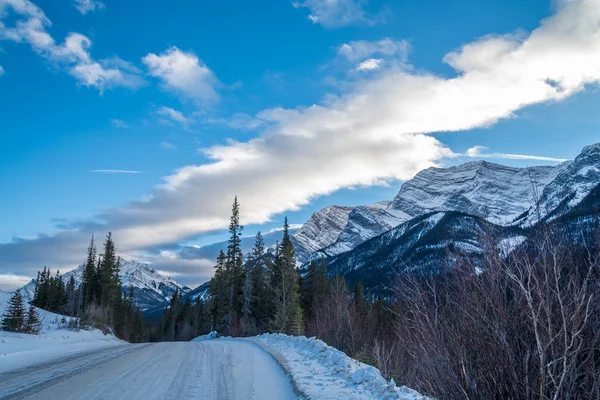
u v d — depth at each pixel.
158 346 17.62
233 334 46.09
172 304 90.94
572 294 3.80
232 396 6.94
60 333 23.39
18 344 14.20
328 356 10.80
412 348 5.25
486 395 4.29
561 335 3.79
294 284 46.47
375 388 6.93
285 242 51.91
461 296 4.59
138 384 7.53
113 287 65.19
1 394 6.34
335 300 20.36
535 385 3.90
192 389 7.29
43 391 6.60
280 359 11.46
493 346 4.26
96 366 9.93
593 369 3.61
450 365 4.56
